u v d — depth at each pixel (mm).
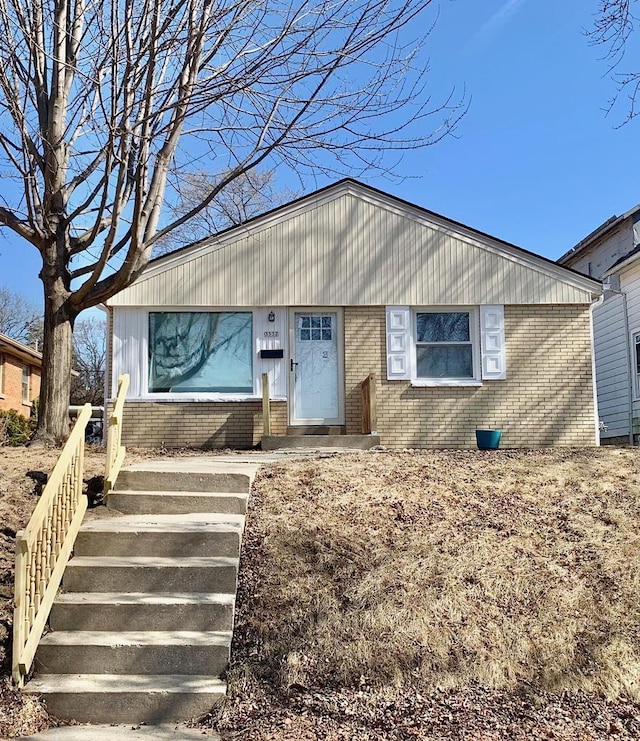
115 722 5059
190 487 7949
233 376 13789
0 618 5605
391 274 14062
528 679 5438
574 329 14227
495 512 7617
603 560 6750
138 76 9352
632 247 19234
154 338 13789
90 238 10734
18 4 9625
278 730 4758
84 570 6176
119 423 8281
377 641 5637
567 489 8312
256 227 13930
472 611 6000
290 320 14000
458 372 14188
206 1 8742
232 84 8867
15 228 10555
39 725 4891
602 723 4949
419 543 6875
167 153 10188
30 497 7500
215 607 5855
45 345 10789
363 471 8766
